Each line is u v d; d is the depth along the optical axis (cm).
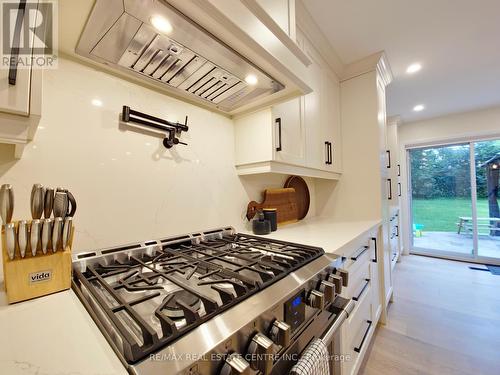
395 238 304
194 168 111
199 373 38
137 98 91
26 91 44
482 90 259
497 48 180
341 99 212
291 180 181
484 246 338
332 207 215
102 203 80
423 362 143
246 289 56
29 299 52
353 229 146
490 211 335
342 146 211
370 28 155
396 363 142
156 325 47
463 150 356
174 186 102
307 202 201
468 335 168
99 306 48
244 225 136
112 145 83
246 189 139
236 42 71
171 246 95
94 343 38
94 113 79
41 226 53
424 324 182
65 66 73
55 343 37
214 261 82
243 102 114
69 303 51
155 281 66
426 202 390
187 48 73
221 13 61
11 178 62
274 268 70
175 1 55
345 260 106
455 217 363
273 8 84
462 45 176
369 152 198
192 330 41
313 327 74
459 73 221
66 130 73
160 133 97
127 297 58
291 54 91
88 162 77
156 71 85
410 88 253
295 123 137
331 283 78
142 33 66
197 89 100
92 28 63
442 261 346
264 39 77
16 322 43
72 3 55
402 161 393
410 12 142
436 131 361
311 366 61
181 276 70
